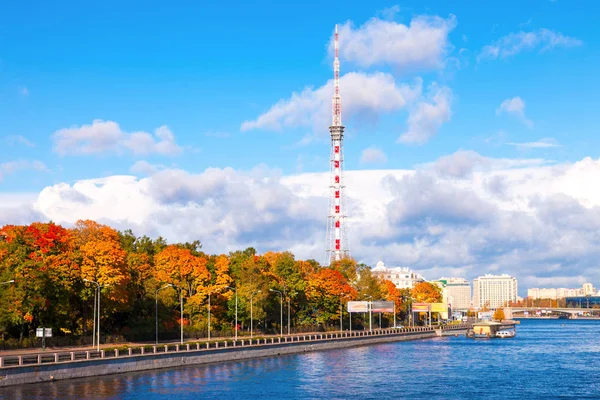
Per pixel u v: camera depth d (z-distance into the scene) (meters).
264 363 162.50
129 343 163.00
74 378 121.88
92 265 154.75
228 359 164.38
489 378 139.50
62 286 147.62
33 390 108.31
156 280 185.38
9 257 144.12
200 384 123.19
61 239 152.62
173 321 184.50
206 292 192.38
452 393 118.62
